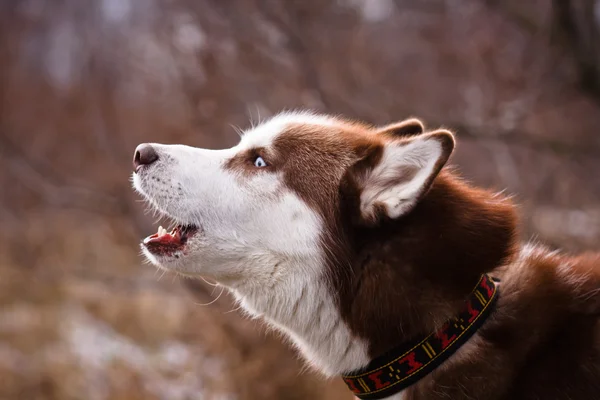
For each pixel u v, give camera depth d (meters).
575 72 7.54
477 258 3.16
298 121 3.73
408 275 3.18
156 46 9.79
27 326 8.75
